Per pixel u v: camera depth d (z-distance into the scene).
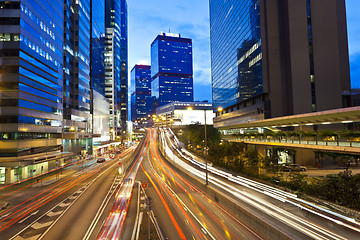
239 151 45.28
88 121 80.69
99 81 100.75
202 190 31.44
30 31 43.09
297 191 26.20
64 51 65.75
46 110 48.47
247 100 84.88
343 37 70.94
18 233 18.25
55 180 40.47
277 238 15.52
